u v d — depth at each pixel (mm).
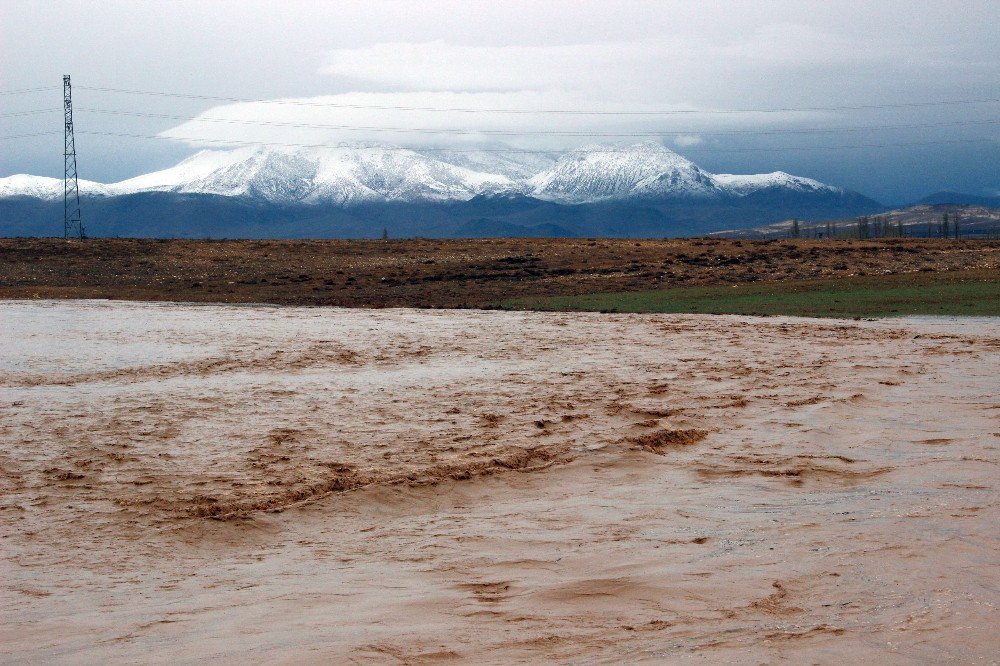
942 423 14125
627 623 6062
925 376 19094
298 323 34625
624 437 13523
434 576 7684
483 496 11008
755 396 17031
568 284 54906
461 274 60031
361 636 5914
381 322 34750
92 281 58750
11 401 17453
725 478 11297
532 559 8070
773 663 5160
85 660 5707
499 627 6074
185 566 8570
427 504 10703
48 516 10273
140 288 56469
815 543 7941
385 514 10312
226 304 47906
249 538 9492
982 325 30062
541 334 29484
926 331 28594
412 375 20391
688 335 28578
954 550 7469
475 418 15367
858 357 22562
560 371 20734
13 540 9430
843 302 38656
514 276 58875
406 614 6469
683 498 10344
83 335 30109
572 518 9672
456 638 5832
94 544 9281
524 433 14148
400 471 11859
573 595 6770
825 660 5172
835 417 14930
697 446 13234
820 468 11531
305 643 5801
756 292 44844
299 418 15539
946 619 5789
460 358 23625
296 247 72000
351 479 11477
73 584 7949
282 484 11336
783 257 62562
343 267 63500
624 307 41531
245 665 5426
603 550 8203
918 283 44969
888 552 7484
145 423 15219
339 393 17953
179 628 6375
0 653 5949
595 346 25984
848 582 6719
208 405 16781
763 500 10078
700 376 19656
